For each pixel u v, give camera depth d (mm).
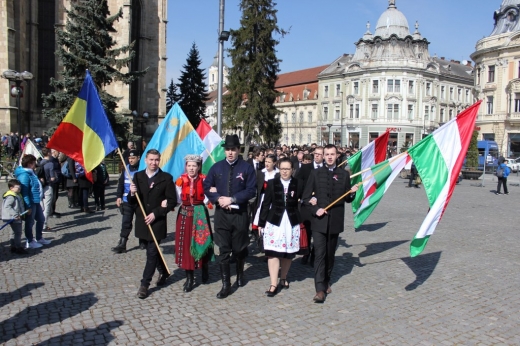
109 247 9484
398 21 74625
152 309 5977
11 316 5629
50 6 40688
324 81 83375
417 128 73312
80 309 5902
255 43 41531
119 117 26438
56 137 7492
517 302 6523
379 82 72938
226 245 6602
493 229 12578
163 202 6562
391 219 14172
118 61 26578
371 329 5445
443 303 6422
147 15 45656
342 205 6758
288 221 6613
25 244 9508
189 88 61000
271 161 8562
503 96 55062
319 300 6324
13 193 8633
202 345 4930
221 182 6668
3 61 35844
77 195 15305
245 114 40844
